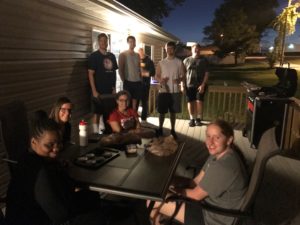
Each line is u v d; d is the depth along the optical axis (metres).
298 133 4.35
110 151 2.50
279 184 3.63
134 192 1.79
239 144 5.24
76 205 1.95
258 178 1.65
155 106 7.52
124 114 3.58
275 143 1.73
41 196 1.63
